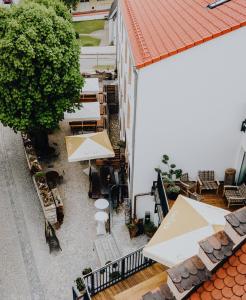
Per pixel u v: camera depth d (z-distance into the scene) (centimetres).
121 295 1325
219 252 707
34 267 1845
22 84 2123
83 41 4706
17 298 1712
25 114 2217
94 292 1541
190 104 1639
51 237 1917
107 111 2953
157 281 1372
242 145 1703
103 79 3569
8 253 1912
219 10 1717
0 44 2023
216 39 1470
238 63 1531
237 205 1731
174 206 1418
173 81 1569
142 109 1647
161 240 1306
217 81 1577
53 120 2316
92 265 1862
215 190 1823
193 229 1316
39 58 2077
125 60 2211
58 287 1761
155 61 1505
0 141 2764
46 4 2734
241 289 683
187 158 1811
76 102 2484
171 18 1858
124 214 2100
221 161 1827
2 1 5697
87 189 2314
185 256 1247
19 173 2447
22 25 2067
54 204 2002
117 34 3231
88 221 2098
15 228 2050
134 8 2219
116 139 2803
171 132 1722
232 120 1691
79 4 5906
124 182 2245
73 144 2292
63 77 2205
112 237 1964
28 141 2556
